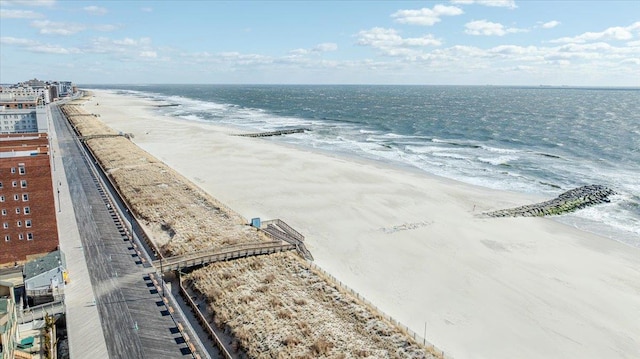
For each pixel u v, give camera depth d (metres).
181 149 130.38
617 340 42.66
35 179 52.84
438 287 51.97
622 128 186.75
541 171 108.62
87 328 40.56
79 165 106.62
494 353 40.44
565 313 47.12
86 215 70.75
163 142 141.88
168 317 42.84
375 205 80.69
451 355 39.59
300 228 69.44
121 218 69.88
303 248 59.81
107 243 59.66
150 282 49.25
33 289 44.91
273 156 121.12
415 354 37.62
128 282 49.06
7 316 34.62
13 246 53.22
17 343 37.94
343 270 55.56
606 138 158.62
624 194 89.38
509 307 48.09
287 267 53.72
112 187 88.81
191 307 45.62
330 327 41.09
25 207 52.94
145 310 43.75
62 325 42.12
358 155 127.06
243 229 65.94
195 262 53.09
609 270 56.91
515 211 77.62
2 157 51.56
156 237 63.12
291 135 164.00
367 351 37.59
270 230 65.00
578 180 100.81
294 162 113.75
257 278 50.66
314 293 47.56
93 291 47.00
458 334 43.09
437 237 66.50
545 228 71.19
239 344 38.78
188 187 87.62
